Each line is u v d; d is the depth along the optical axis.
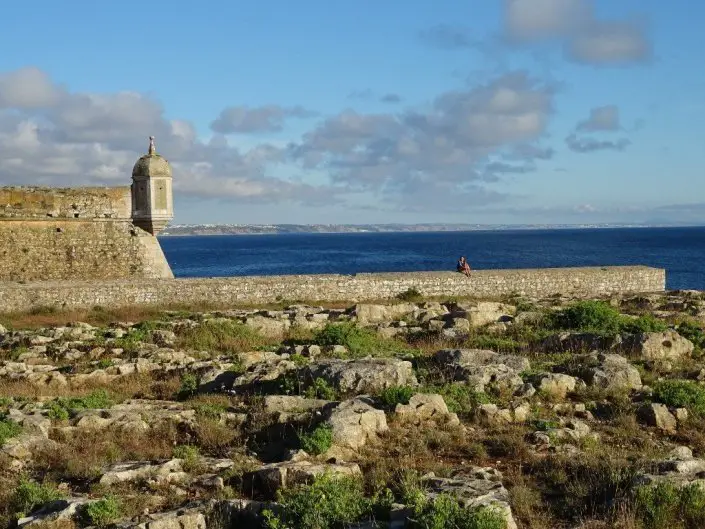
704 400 14.55
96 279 39.78
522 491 10.19
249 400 15.74
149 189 42.25
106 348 23.72
